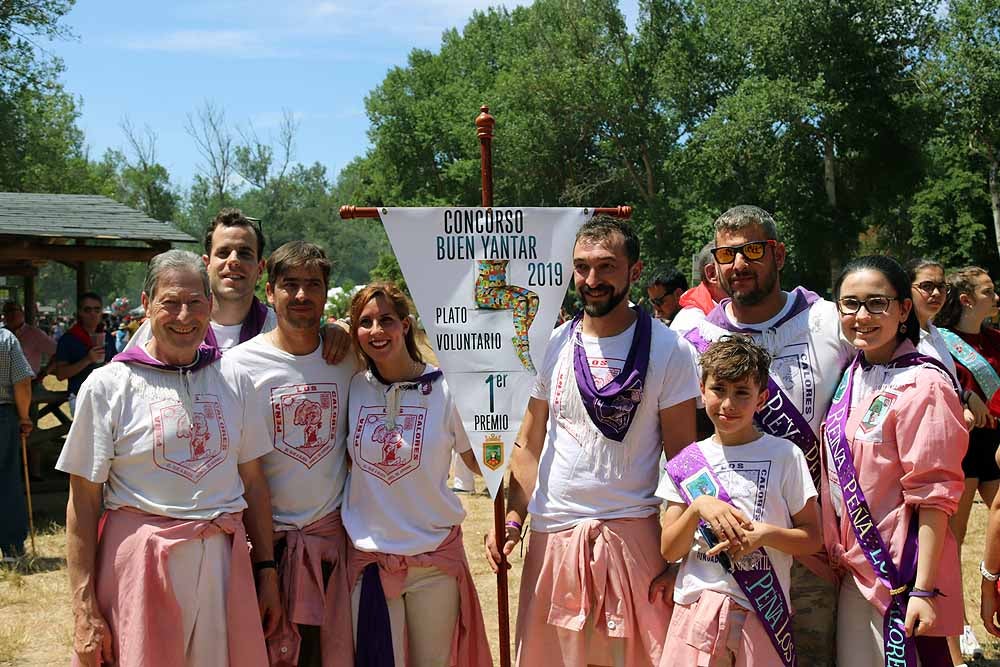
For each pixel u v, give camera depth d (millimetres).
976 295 5422
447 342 3699
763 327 3625
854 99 29656
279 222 69812
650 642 3441
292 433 3586
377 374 3676
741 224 3541
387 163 47375
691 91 37312
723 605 3197
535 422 3791
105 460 3191
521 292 3742
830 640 3525
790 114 28750
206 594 3225
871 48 29344
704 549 3277
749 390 3246
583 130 38531
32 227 10922
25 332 10570
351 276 77812
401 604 3561
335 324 3791
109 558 3195
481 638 3680
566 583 3488
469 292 3723
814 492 3250
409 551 3520
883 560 3209
